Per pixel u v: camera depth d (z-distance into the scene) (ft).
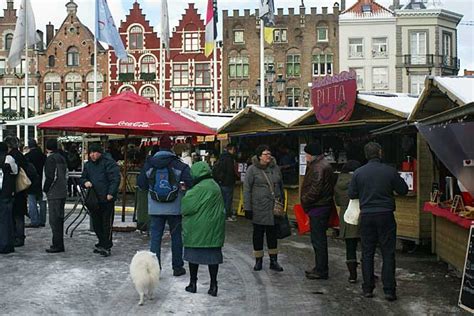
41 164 43.11
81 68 161.27
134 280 22.61
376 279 27.48
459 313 21.89
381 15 161.17
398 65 160.56
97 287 25.29
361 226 24.00
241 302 23.25
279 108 53.16
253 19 161.27
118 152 81.00
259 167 28.58
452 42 165.27
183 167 26.94
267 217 28.40
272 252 29.14
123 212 43.52
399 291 25.25
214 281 24.14
